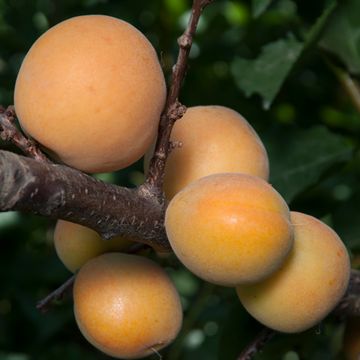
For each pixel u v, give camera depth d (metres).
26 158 0.35
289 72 0.53
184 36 0.37
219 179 0.37
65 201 0.36
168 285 0.41
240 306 0.50
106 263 0.40
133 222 0.38
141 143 0.39
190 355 0.65
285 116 0.69
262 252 0.36
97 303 0.40
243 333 0.50
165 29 0.72
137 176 0.68
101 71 0.37
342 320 0.47
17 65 0.69
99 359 0.64
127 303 0.39
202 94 0.69
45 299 0.43
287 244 0.36
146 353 0.41
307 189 0.54
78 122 0.37
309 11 0.57
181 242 0.36
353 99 0.54
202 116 0.42
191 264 0.36
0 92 0.69
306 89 0.68
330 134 0.55
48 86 0.37
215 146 0.41
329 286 0.38
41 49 0.38
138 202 0.38
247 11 0.70
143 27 0.71
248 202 0.36
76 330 0.66
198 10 0.37
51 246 0.71
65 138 0.38
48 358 0.64
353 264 0.52
